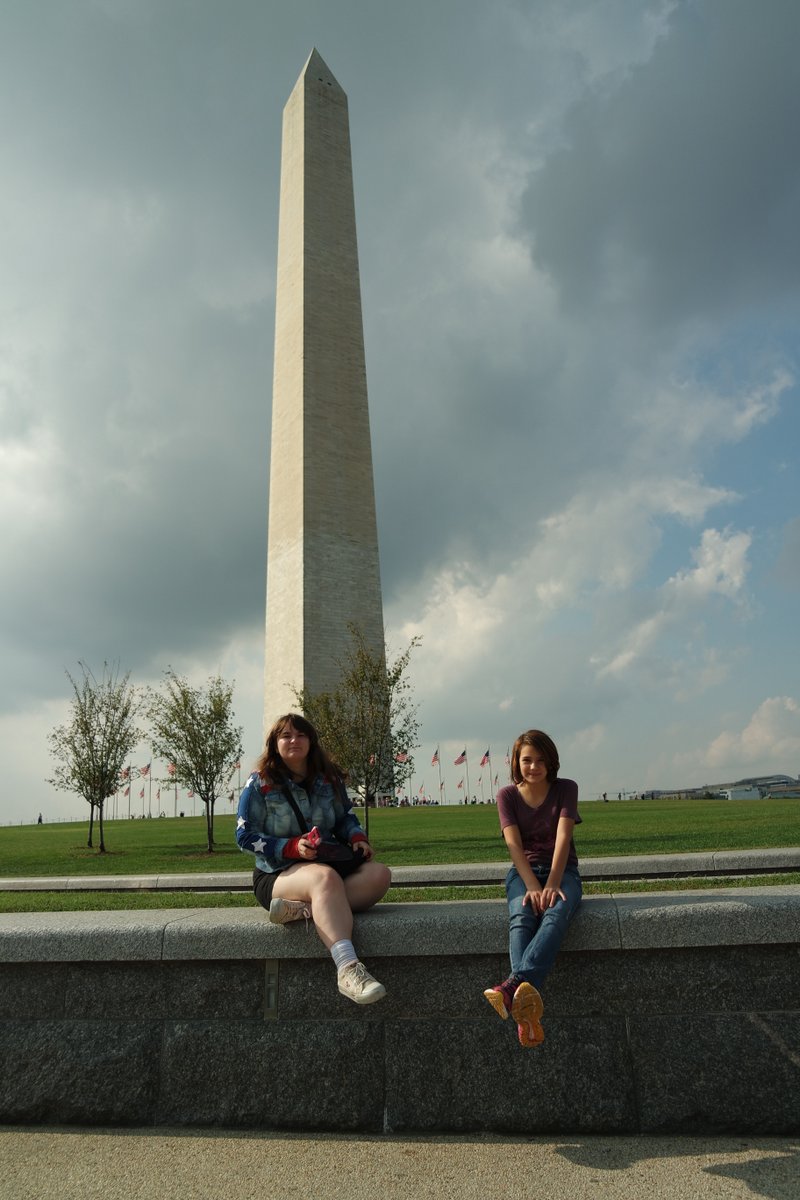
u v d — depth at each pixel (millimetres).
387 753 22594
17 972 4703
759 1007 4273
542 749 4918
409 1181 3701
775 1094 4164
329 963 4535
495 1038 4375
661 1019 4312
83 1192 3650
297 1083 4426
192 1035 4531
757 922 4262
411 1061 4398
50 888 12406
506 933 4410
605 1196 3479
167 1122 4445
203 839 27078
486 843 17844
